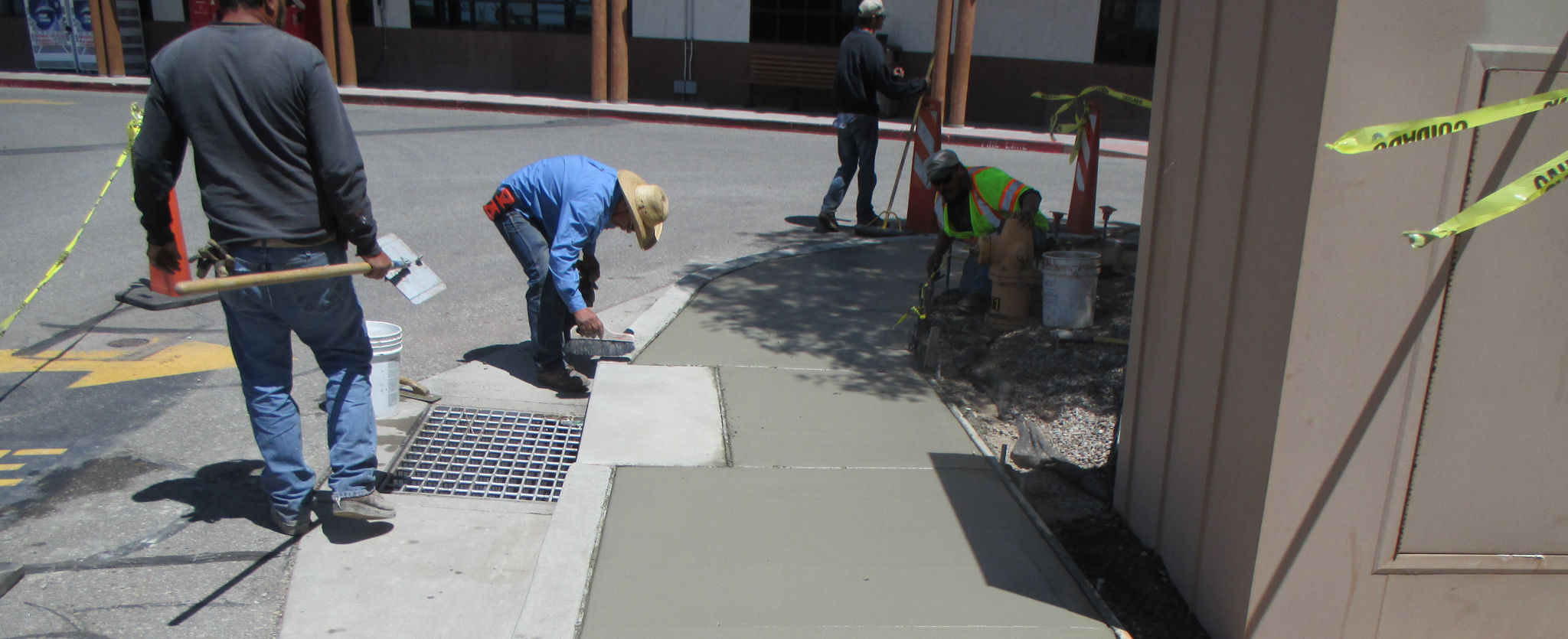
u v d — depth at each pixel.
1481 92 2.21
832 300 5.96
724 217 8.85
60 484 3.53
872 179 8.27
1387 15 2.13
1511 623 2.64
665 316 5.48
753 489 3.42
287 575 3.00
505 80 18.64
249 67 2.79
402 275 3.99
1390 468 2.44
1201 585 2.76
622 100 17.19
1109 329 5.11
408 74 18.86
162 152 2.88
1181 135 2.80
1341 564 2.50
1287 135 2.30
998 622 2.70
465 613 2.84
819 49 17.58
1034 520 3.28
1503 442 2.46
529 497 3.58
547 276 4.45
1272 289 2.37
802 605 2.74
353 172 2.89
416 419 4.17
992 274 5.32
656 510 3.25
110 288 6.02
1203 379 2.71
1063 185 11.24
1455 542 2.53
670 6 17.77
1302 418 2.36
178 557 3.07
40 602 2.82
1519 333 2.37
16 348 4.95
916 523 3.24
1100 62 16.72
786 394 4.36
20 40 19.08
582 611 2.68
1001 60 16.95
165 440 3.92
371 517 3.13
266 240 2.89
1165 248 2.92
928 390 4.52
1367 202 2.23
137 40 18.72
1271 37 2.35
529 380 4.75
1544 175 2.03
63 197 8.51
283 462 3.13
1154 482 3.04
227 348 5.05
